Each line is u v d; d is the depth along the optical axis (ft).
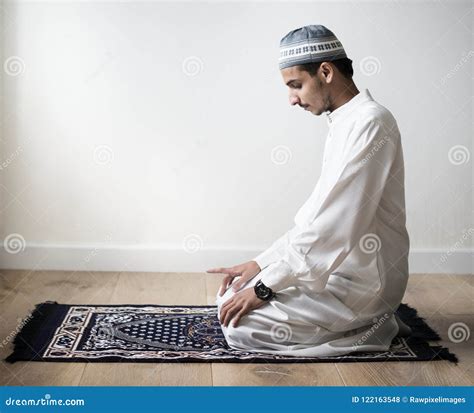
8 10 13.28
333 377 8.23
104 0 13.39
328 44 9.03
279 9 13.57
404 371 8.48
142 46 13.51
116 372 8.25
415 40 13.75
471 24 13.74
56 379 8.02
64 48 13.43
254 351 8.94
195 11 13.50
